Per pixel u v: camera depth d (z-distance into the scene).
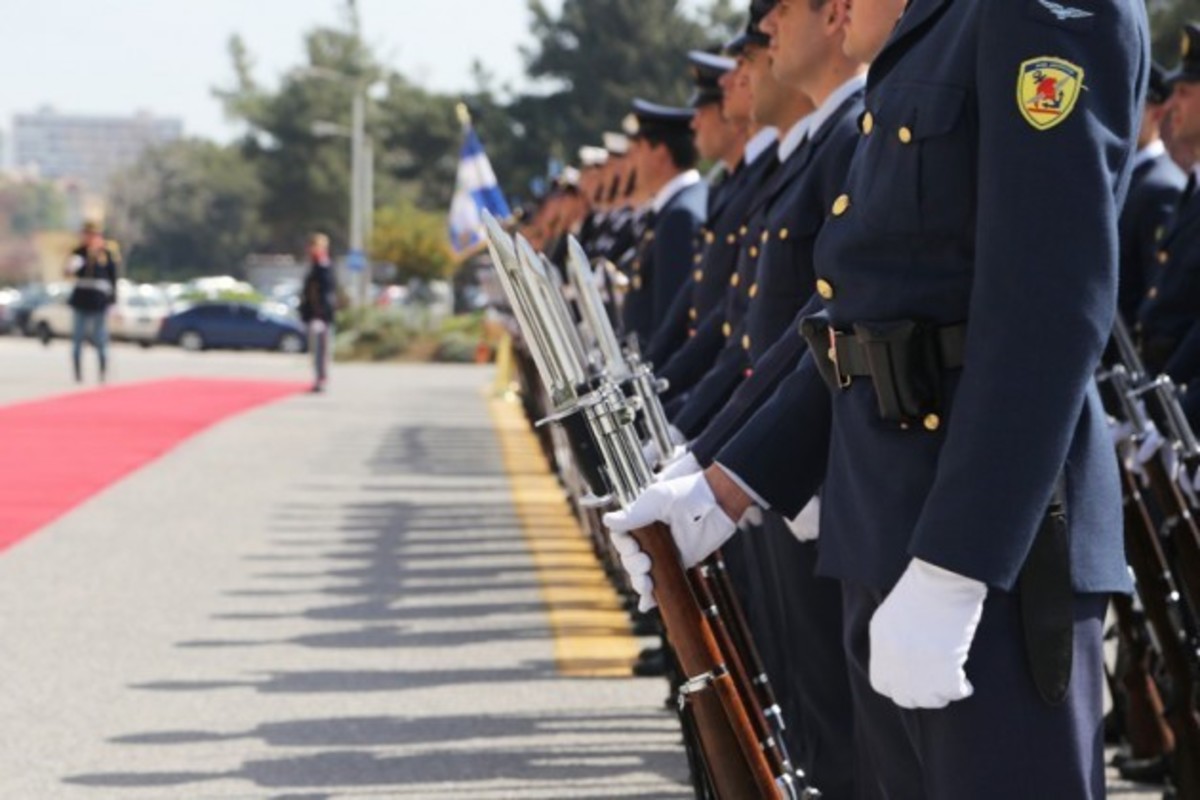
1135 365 7.14
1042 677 4.21
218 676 10.35
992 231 4.11
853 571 4.59
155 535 15.38
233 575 13.57
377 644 11.28
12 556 14.11
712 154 10.62
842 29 6.68
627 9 85.12
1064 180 4.07
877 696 4.70
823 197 6.88
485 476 20.70
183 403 31.05
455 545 15.27
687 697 4.84
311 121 119.69
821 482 5.02
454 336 58.16
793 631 7.05
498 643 11.37
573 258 5.86
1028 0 4.15
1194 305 8.88
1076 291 4.05
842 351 4.59
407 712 9.64
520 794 8.23
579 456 4.94
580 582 13.55
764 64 7.51
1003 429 4.05
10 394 31.81
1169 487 6.89
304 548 14.91
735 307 7.74
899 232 4.39
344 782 8.38
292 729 9.26
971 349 4.13
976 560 4.04
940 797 4.30
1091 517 4.33
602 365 5.95
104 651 10.91
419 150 105.06
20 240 198.12
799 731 7.18
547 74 87.12
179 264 165.38
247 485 19.12
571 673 10.58
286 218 122.19
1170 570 6.95
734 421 5.56
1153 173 9.67
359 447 24.06
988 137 4.15
